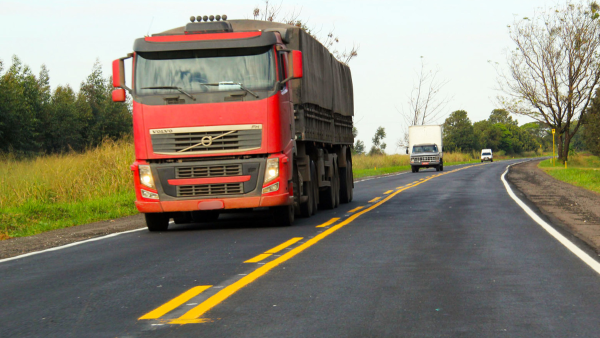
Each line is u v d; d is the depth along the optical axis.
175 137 11.89
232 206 11.95
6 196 18.30
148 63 12.12
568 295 6.17
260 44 11.96
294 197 12.86
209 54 12.04
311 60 14.73
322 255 8.80
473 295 6.20
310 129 14.46
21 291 6.94
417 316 5.41
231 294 6.39
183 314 5.61
